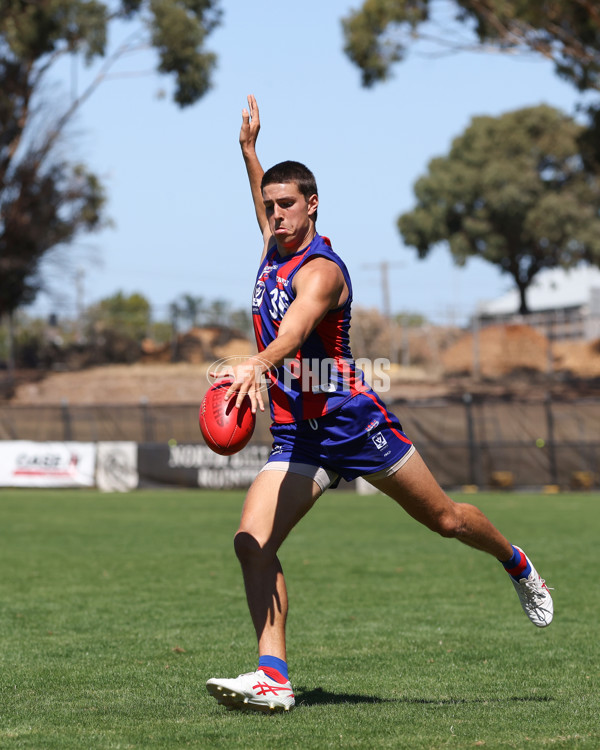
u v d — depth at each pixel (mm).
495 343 177125
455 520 15320
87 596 30297
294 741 12523
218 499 83875
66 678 18000
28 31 134250
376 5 108312
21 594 30719
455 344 177750
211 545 47125
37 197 150375
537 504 77000
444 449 97688
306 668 19172
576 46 97250
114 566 38594
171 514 67125
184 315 178625
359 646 21797
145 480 97438
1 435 128125
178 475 97188
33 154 148125
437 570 37438
